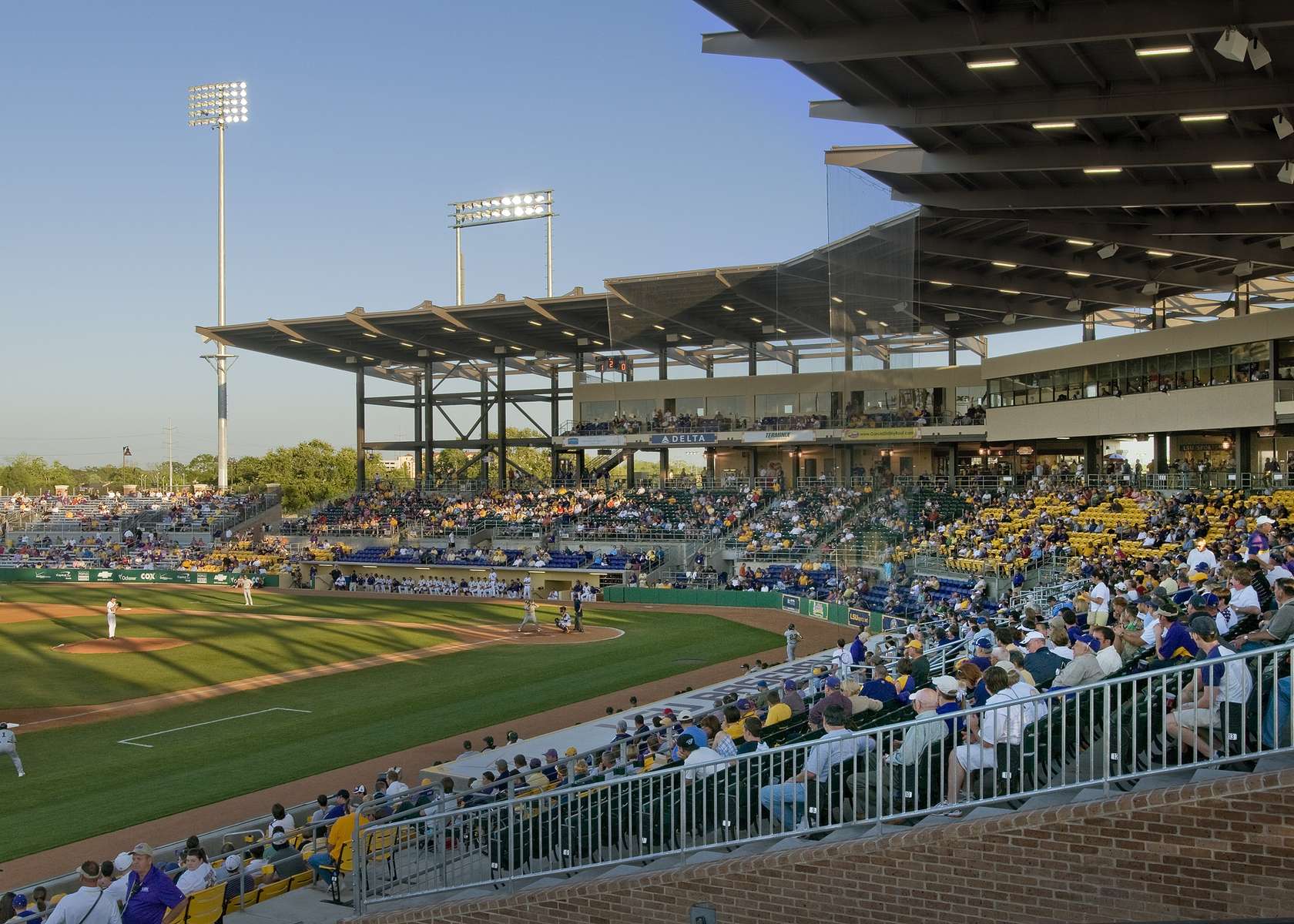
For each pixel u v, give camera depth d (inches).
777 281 2213.3
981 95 1021.8
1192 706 367.2
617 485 3004.4
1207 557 852.0
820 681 904.3
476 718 1131.9
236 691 1315.2
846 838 386.9
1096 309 2284.7
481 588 2492.6
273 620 2001.7
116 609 1771.7
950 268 1929.1
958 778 394.9
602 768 619.8
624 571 2352.4
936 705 434.6
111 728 1119.0
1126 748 400.5
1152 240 1541.6
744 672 1334.9
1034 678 480.1
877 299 1194.0
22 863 711.1
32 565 3036.4
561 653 1573.6
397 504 3085.6
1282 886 304.7
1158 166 1109.1
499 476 3075.8
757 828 425.4
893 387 1186.0
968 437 2381.9
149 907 431.5
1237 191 1221.1
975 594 1439.5
